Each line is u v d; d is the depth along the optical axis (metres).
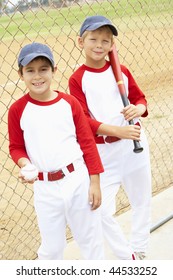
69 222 2.45
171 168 4.80
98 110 2.67
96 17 2.57
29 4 3.67
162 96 7.62
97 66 2.67
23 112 2.30
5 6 3.55
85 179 2.37
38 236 3.67
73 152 2.35
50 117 2.30
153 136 5.80
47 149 2.31
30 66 2.25
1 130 6.30
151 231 3.41
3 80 9.38
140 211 2.97
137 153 2.72
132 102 2.86
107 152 2.72
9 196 4.40
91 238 2.47
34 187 2.41
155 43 11.70
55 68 2.37
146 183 2.89
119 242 2.78
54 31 11.30
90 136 2.40
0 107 7.46
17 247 3.51
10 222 3.91
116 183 2.79
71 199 2.34
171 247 3.23
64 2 4.18
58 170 2.33
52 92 2.37
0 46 11.99
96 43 2.56
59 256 2.52
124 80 2.77
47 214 2.39
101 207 2.71
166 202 3.84
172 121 6.37
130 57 10.68
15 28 13.59
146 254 3.15
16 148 2.37
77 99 2.63
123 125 2.75
